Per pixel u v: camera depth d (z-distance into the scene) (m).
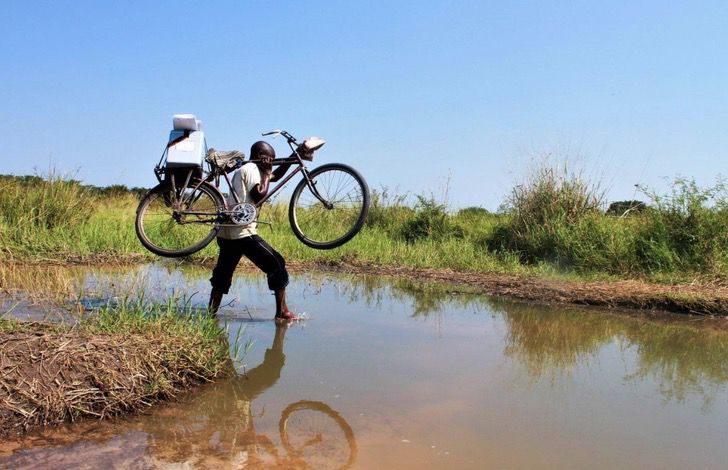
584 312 6.60
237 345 4.83
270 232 12.32
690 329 5.89
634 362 4.73
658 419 3.50
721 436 3.26
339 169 5.71
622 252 8.91
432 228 12.74
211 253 9.67
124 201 16.56
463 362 4.57
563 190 10.75
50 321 4.37
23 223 9.80
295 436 3.14
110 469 2.68
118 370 3.51
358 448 3.00
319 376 4.13
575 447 3.08
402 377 4.16
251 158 5.71
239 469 2.74
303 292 7.53
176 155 5.45
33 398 3.16
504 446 3.07
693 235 8.46
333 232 10.68
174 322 4.37
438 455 2.94
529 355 4.85
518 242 10.77
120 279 7.46
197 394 3.73
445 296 7.50
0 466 2.66
